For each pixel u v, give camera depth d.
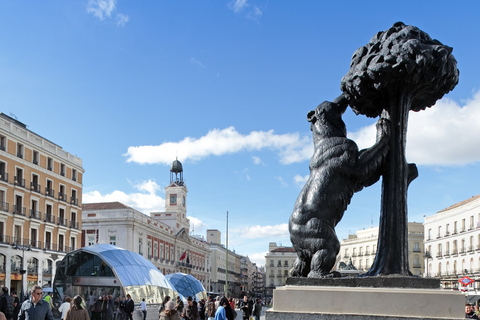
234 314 12.80
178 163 79.00
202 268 85.00
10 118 38.38
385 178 3.71
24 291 37.62
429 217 53.06
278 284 109.94
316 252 3.48
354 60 3.86
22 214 38.19
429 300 3.12
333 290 3.23
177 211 73.25
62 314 13.95
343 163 3.59
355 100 3.90
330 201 3.55
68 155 46.09
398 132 3.70
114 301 24.11
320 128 3.81
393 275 3.38
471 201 45.06
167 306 8.79
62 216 44.78
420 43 3.53
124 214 53.38
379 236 3.68
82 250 26.36
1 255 35.66
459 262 46.19
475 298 38.59
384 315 3.12
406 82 3.62
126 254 28.09
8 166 37.00
